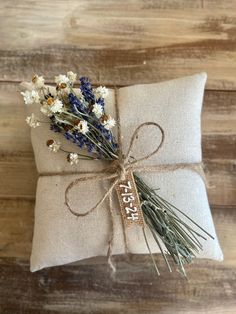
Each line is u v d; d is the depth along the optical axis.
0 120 0.29
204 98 0.29
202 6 0.30
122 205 0.24
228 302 0.28
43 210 0.25
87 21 0.30
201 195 0.25
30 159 0.29
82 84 0.23
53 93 0.25
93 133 0.23
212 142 0.29
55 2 0.30
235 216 0.29
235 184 0.29
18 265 0.28
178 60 0.30
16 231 0.29
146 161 0.24
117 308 0.28
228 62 0.30
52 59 0.30
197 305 0.28
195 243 0.24
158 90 0.26
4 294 0.28
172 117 0.25
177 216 0.24
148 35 0.30
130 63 0.30
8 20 0.30
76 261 0.29
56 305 0.28
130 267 0.29
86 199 0.25
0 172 0.29
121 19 0.30
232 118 0.29
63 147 0.25
